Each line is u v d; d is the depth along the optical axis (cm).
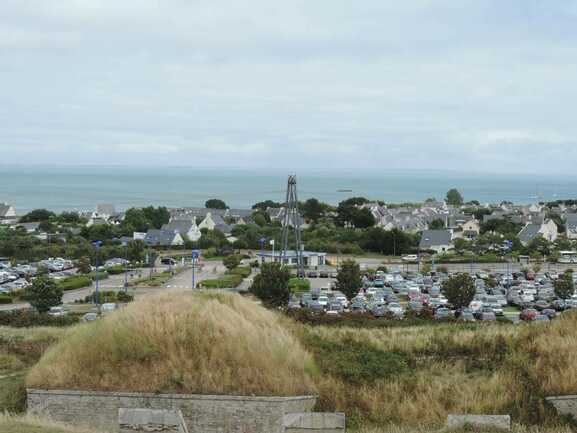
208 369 1930
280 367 1991
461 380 2139
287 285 4666
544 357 2195
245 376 1916
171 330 2050
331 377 2095
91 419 1864
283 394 1880
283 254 7981
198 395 1845
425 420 1884
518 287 6319
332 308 4984
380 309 4812
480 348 2355
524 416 1892
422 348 2372
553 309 5209
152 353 1973
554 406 1919
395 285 6538
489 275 7188
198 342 2012
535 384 2045
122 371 1938
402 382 2112
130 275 7369
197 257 8381
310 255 8225
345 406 1970
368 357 2259
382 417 1933
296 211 7812
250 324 2173
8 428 1509
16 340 2686
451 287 4947
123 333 2052
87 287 6412
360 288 5931
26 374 2158
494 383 2066
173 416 1559
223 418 1839
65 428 1589
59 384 1919
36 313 3931
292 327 2461
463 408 1948
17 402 1958
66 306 5156
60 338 2602
